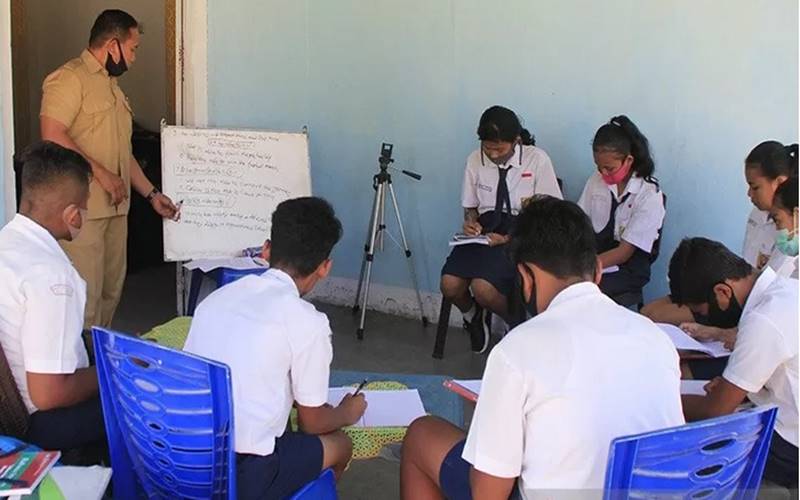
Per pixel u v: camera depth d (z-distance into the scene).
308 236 2.08
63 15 6.53
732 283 2.42
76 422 2.25
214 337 1.99
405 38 4.68
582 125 4.32
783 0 3.79
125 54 3.87
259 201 4.57
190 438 1.86
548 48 4.32
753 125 3.96
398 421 2.40
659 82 4.11
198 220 4.48
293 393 2.05
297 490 2.07
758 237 3.29
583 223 1.67
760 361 2.09
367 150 4.91
